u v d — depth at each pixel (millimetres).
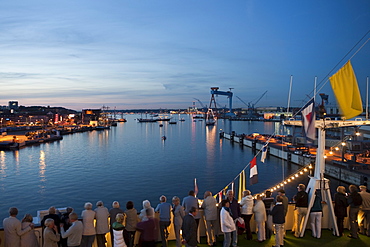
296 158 83000
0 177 73062
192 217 10438
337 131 77938
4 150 124750
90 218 10625
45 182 67125
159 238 12117
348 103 11375
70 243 9992
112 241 11227
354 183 56438
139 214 11531
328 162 67375
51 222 9852
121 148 128875
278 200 11578
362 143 64688
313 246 11656
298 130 154125
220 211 11891
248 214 12289
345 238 12344
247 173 74938
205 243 12055
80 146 137875
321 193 12594
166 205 11430
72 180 68812
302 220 12438
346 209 12562
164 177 71375
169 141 155500
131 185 63594
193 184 64625
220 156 103500
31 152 118438
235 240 11461
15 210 9805
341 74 11609
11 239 9547
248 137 143750
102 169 82250
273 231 12250
